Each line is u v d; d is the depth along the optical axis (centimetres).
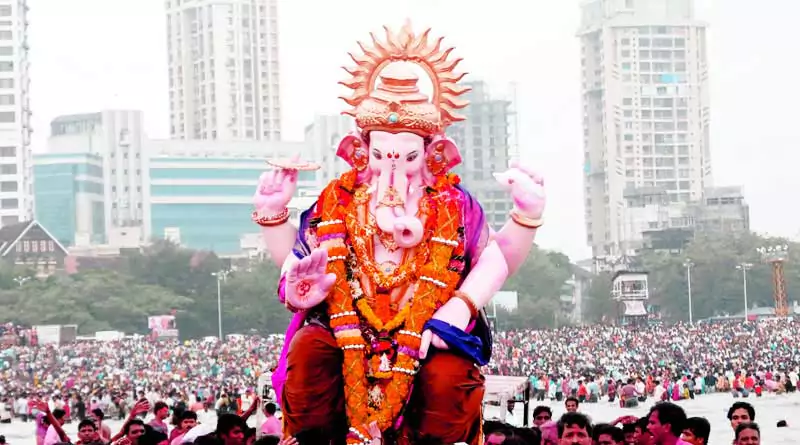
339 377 977
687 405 6681
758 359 9706
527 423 1530
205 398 7262
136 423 1641
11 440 5381
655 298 16600
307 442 956
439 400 950
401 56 1016
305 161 1025
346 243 997
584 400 7575
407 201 1002
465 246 996
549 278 16475
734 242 16600
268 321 15300
